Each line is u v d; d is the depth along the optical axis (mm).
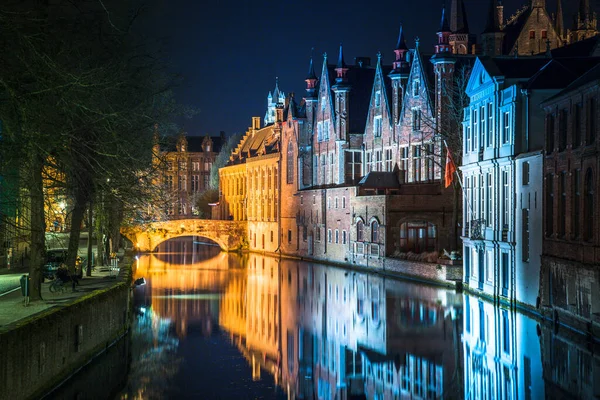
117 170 42281
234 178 161125
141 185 50625
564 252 44656
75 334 33438
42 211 36938
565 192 44875
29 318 28453
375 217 84938
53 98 32625
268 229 130125
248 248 139500
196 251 137750
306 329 49188
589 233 41781
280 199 124250
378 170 100750
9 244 57375
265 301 62719
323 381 36031
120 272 51188
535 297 49812
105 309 38812
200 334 47656
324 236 104000
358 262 90625
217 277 84000
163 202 68625
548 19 101812
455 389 33781
